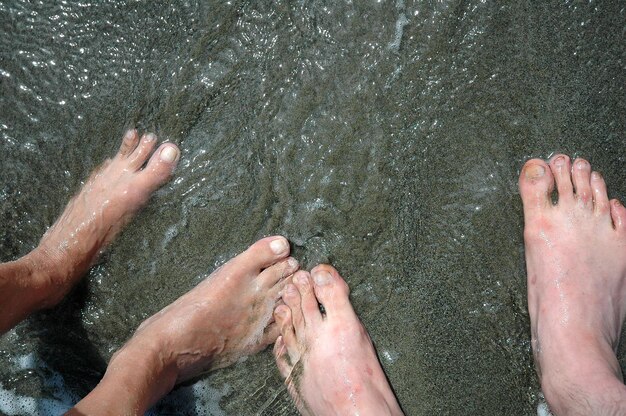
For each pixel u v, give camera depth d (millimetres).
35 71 646
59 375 649
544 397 618
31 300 592
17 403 647
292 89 628
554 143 622
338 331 629
